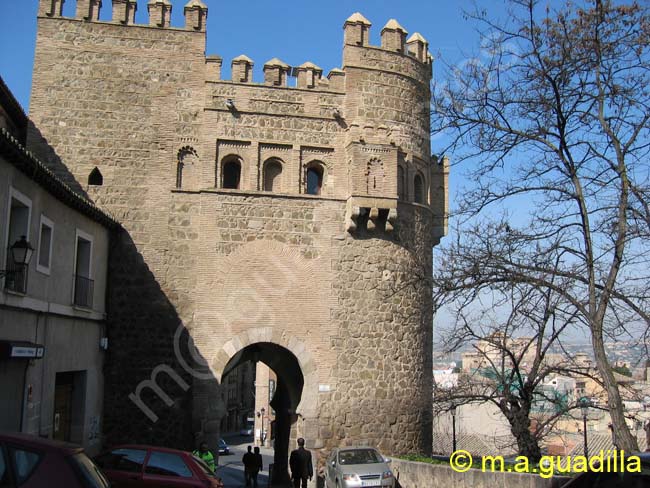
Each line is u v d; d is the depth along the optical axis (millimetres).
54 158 23141
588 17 13586
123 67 24016
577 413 41000
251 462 27016
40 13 23875
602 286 13273
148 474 13969
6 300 14578
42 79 23531
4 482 7613
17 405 15500
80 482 7859
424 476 18281
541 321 17031
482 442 37688
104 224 21906
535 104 13852
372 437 23234
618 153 13141
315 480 22422
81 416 20219
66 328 18734
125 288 22781
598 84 13453
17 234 15898
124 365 22422
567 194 13703
